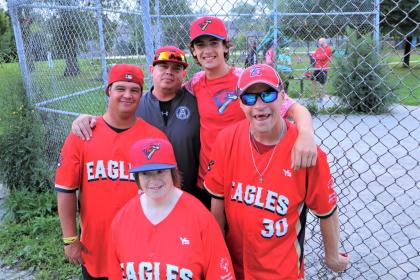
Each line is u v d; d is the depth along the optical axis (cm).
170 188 191
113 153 234
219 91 249
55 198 480
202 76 263
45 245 402
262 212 199
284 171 195
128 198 234
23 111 535
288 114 218
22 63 557
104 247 244
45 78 559
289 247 203
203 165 256
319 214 200
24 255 393
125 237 194
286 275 203
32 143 512
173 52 255
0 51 670
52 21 543
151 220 191
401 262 334
